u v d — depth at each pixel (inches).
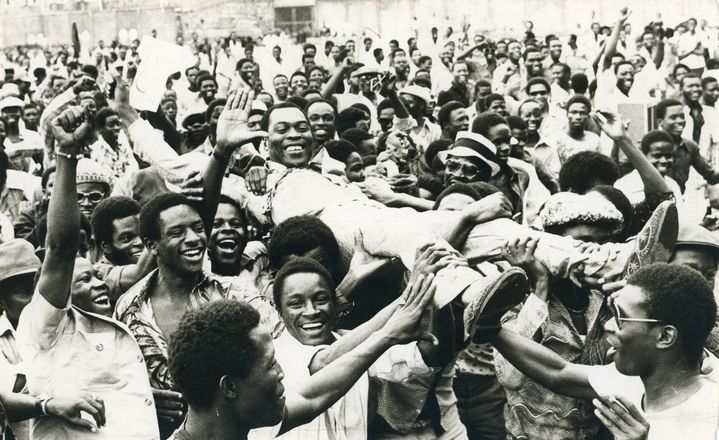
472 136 252.1
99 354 198.2
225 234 221.8
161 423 202.5
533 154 325.4
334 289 198.7
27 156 346.9
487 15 409.7
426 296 160.6
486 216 191.0
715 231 331.3
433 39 410.6
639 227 256.7
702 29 403.2
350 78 380.8
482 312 165.9
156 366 201.9
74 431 196.5
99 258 228.1
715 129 372.2
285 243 205.2
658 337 183.0
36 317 195.8
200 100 375.6
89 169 252.4
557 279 198.2
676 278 183.2
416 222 196.4
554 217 203.2
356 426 195.2
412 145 294.0
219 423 140.1
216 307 140.6
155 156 260.2
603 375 184.1
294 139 236.8
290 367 191.5
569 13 408.8
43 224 236.4
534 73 401.4
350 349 178.4
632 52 405.7
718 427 183.9
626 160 308.0
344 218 209.5
